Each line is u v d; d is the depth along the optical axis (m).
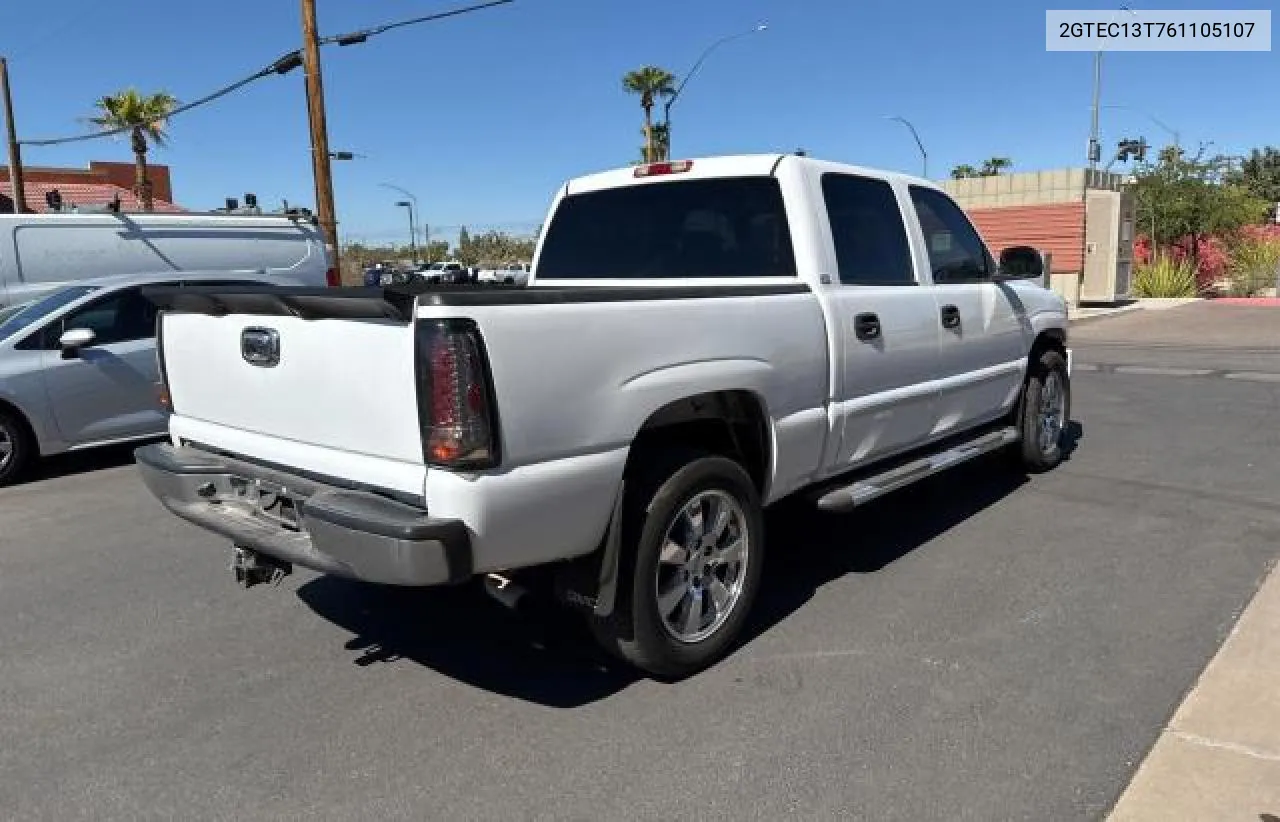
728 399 4.06
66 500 7.21
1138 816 2.89
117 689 3.94
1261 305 24.16
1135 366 13.82
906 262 5.37
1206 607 4.46
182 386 4.31
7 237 10.89
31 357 7.92
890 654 4.06
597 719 3.60
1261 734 3.32
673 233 5.10
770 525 5.92
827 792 3.07
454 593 4.94
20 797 3.17
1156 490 6.59
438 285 3.88
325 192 17.05
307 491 3.62
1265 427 8.86
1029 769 3.16
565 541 3.46
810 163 4.84
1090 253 24.59
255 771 3.29
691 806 3.02
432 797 3.11
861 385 4.79
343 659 4.19
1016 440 6.54
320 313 3.49
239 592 5.04
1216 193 28.42
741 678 3.89
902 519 6.02
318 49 16.69
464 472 3.15
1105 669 3.86
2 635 4.54
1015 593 4.71
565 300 3.34
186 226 12.16
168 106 28.77
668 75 35.47
